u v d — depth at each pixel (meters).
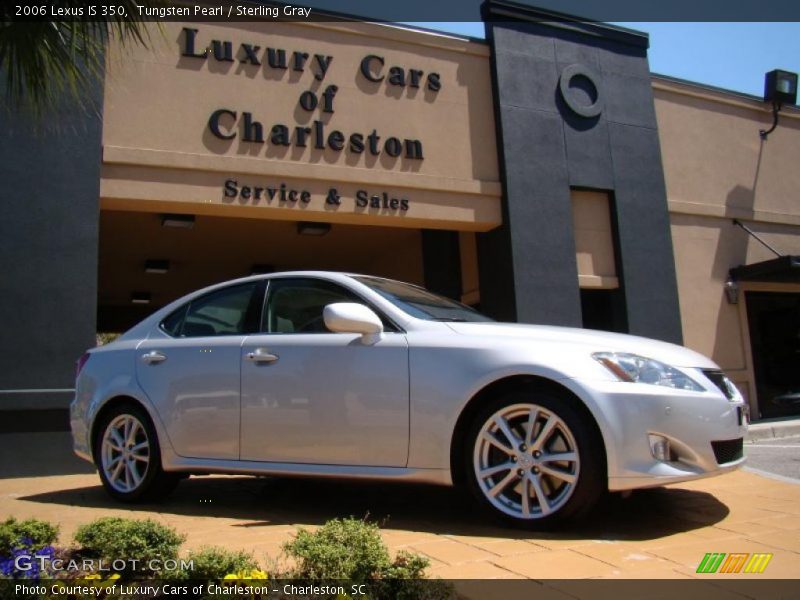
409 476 4.15
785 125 13.09
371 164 9.23
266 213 8.78
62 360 7.33
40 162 7.54
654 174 11.04
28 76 5.03
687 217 11.76
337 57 9.28
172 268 14.42
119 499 5.21
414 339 4.30
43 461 7.16
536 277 9.77
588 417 3.81
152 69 8.30
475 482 4.03
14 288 7.29
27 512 4.95
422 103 9.67
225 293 5.20
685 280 11.55
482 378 4.02
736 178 12.34
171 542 3.16
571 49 10.70
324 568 2.71
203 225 11.34
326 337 4.55
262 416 4.61
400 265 13.09
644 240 10.75
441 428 4.09
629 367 3.95
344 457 4.34
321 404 4.42
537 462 3.89
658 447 3.82
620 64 11.09
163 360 5.10
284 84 8.94
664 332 10.64
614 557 3.42
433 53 9.88
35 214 7.45
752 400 11.80
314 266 14.65
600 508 4.46
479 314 5.22
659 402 3.85
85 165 7.70
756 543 3.68
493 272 10.02
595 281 10.38
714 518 4.29
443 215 9.53
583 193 10.61
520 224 9.80
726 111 12.50
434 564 3.32
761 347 12.27
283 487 5.65
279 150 8.76
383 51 9.56
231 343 4.86
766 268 11.45
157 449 5.02
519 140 10.01
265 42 8.93
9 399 7.10
